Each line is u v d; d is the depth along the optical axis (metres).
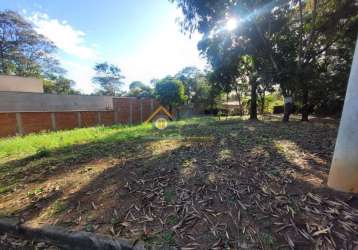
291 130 5.43
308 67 7.45
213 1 6.69
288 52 8.14
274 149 3.32
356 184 1.69
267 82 8.45
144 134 6.05
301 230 1.38
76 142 5.45
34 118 10.45
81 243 1.49
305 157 2.80
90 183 2.36
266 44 8.03
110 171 2.71
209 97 19.27
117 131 7.43
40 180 2.61
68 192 2.18
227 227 1.48
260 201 1.74
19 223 1.69
